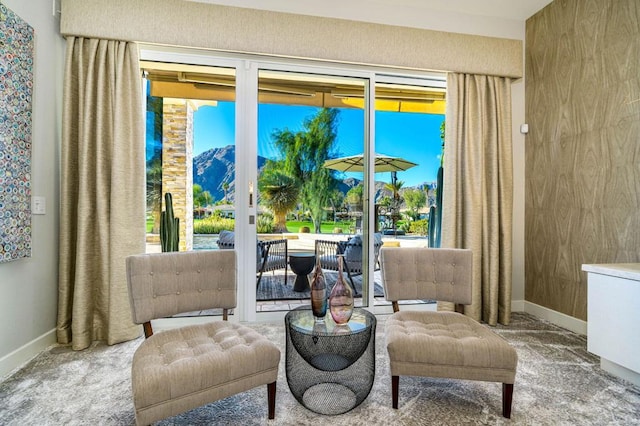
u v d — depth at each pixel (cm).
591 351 202
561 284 278
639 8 221
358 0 282
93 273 237
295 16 264
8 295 192
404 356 155
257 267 280
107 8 235
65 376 188
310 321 170
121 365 203
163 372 124
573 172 267
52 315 231
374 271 301
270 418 151
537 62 301
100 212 235
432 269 213
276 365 150
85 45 238
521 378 190
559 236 280
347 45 272
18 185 191
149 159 267
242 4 265
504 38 300
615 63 236
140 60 262
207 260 186
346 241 297
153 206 268
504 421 151
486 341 156
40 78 216
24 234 196
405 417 153
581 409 160
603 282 194
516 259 319
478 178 289
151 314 164
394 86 307
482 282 294
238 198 274
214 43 253
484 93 295
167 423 149
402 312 197
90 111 235
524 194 317
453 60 287
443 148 316
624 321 182
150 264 168
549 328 273
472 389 178
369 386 164
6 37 182
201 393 130
